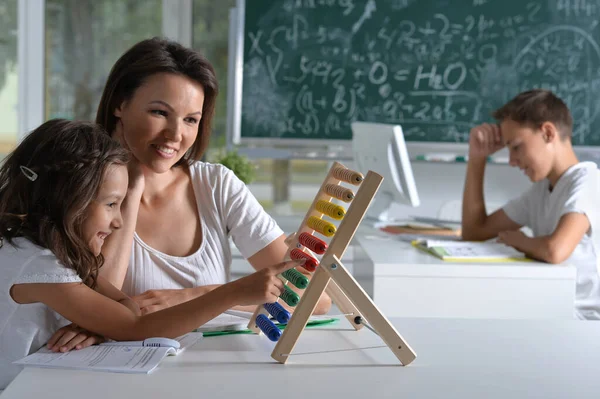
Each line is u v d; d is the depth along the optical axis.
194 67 1.42
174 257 1.51
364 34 3.46
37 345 1.16
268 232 1.61
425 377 1.01
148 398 0.89
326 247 1.15
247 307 1.45
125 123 1.43
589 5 3.44
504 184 3.56
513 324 1.33
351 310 1.25
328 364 1.07
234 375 1.00
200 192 1.59
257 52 3.46
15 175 1.16
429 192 3.57
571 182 2.21
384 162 2.77
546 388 0.97
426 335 1.24
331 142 3.49
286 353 1.07
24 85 3.70
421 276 1.97
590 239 2.18
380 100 3.48
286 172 3.64
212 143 3.73
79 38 3.72
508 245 2.17
